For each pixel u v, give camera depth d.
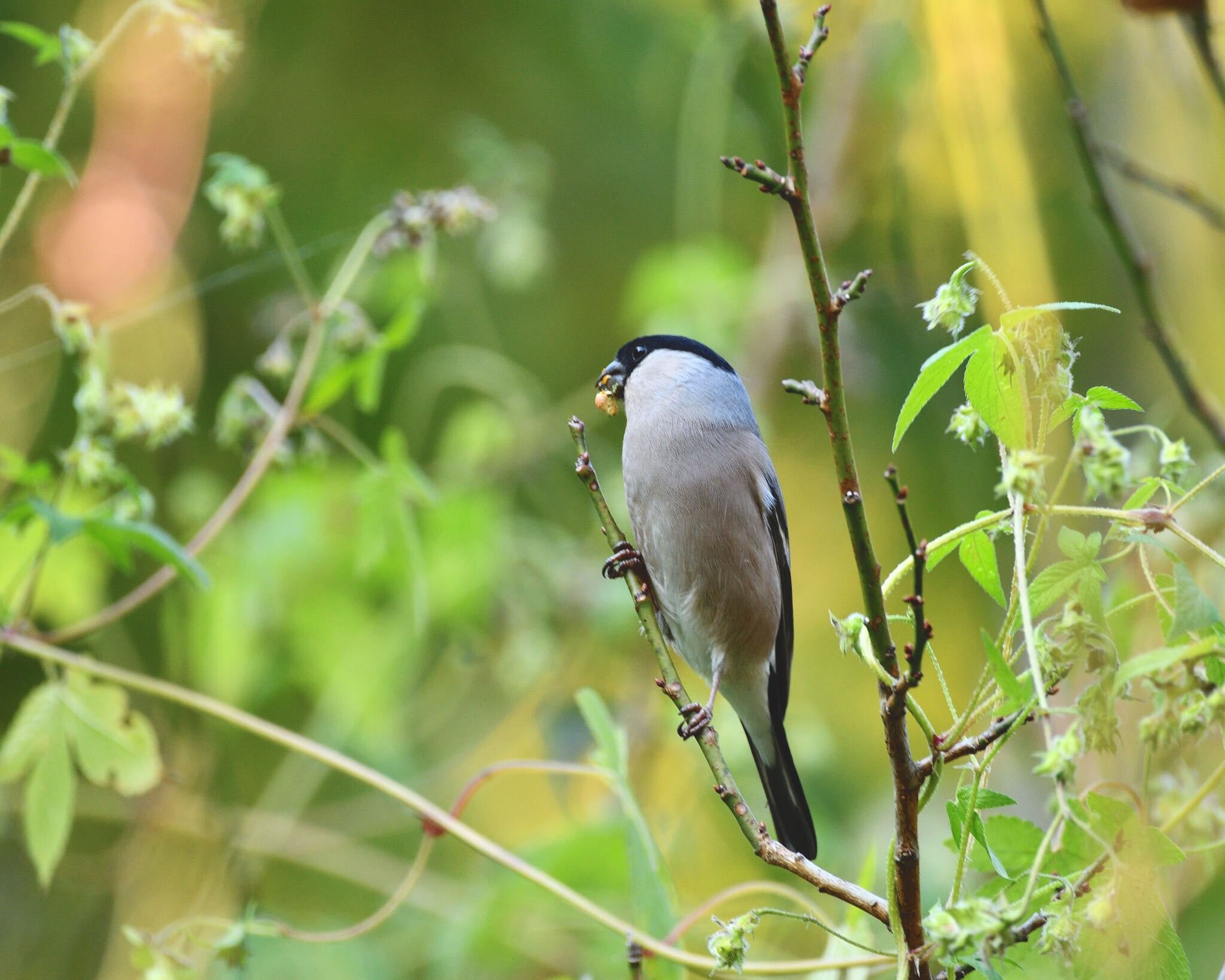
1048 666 3.79
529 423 11.41
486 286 12.75
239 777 10.64
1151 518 3.76
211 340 11.20
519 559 11.05
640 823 6.21
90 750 6.51
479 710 11.44
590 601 10.80
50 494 7.59
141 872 9.84
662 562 8.14
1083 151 6.30
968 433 4.11
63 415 10.35
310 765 10.38
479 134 11.15
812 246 3.81
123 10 10.01
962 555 4.21
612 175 13.07
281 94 11.55
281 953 8.99
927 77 10.88
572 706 10.62
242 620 10.09
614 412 8.45
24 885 10.30
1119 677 3.54
